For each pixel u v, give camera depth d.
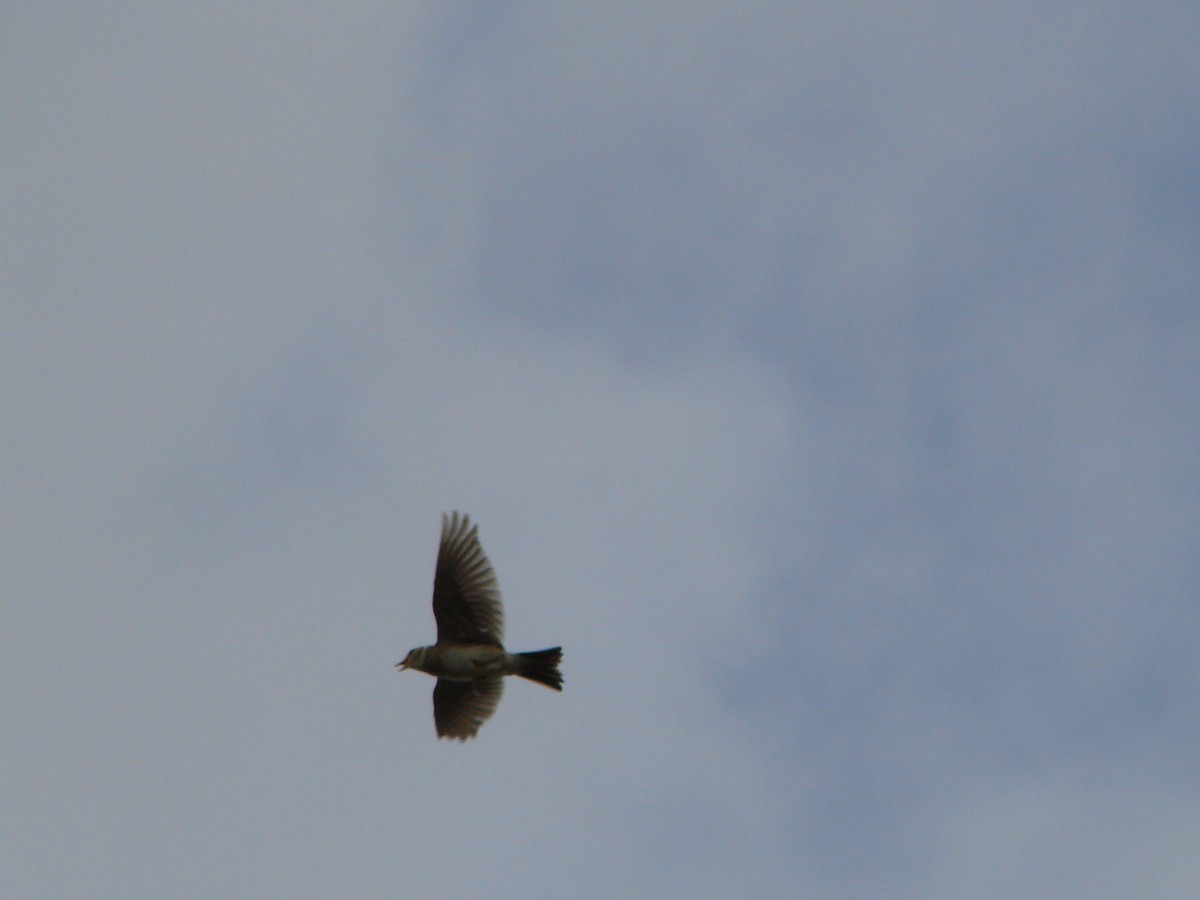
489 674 23.16
